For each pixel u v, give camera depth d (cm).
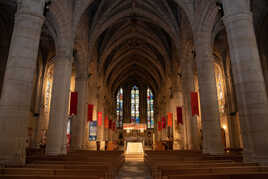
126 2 2155
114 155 1207
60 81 1371
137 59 3928
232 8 894
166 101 3164
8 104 830
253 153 754
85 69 2019
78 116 1894
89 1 1580
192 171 536
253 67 817
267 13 1628
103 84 3203
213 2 1244
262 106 777
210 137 1231
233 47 869
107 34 2686
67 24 1467
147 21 2478
